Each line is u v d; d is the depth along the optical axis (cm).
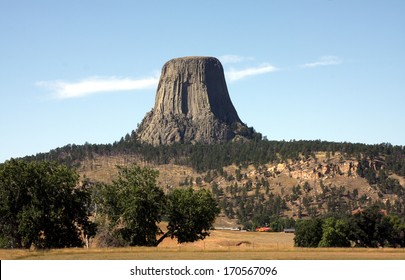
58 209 14162
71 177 14712
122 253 11138
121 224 15288
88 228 14700
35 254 10738
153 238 15000
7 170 14312
